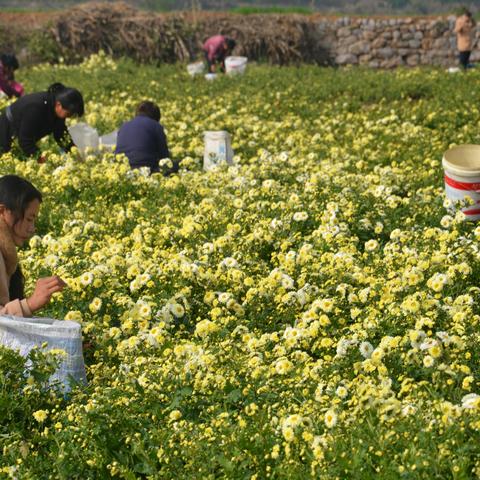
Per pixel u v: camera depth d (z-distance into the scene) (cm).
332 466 487
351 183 1077
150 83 2127
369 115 1744
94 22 2981
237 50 3031
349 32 3080
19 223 636
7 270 647
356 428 507
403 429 504
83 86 2091
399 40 3077
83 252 859
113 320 720
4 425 575
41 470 532
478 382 582
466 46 2753
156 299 721
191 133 1537
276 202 1027
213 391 586
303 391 566
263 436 523
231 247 846
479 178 954
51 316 713
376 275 775
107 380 627
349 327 663
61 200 1098
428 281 714
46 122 1183
